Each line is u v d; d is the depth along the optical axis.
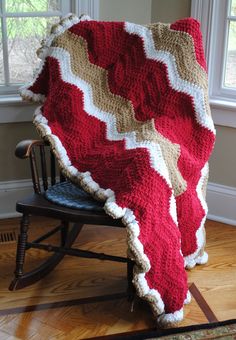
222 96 2.62
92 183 1.96
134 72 2.20
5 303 2.04
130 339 1.86
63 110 2.14
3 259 2.34
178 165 2.04
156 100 2.17
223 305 2.06
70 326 1.93
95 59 2.23
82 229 2.60
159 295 1.89
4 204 2.73
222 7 2.51
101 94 2.21
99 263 2.33
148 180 1.85
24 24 2.56
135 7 2.66
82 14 2.39
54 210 1.89
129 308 2.03
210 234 2.59
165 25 2.21
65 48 2.19
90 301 2.07
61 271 2.26
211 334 1.88
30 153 2.03
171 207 1.93
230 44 2.57
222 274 2.26
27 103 2.59
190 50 2.16
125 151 1.99
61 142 2.10
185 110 2.15
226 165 2.65
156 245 1.85
